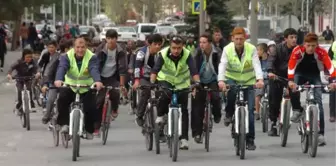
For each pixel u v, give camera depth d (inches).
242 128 1092.5
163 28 4220.0
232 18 3698.3
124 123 1611.7
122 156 1139.3
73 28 5064.0
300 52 1140.5
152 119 1168.2
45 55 1519.4
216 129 1493.6
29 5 4835.1
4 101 2134.6
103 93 1251.8
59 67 1107.3
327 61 1128.8
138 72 1286.9
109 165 1053.8
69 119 1122.0
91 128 1134.4
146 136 1201.4
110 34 1381.6
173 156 1083.9
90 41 1562.5
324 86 1109.1
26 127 1498.5
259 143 1283.2
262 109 1439.5
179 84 1121.4
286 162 1075.3
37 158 1124.5
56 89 1311.5
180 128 1091.3
